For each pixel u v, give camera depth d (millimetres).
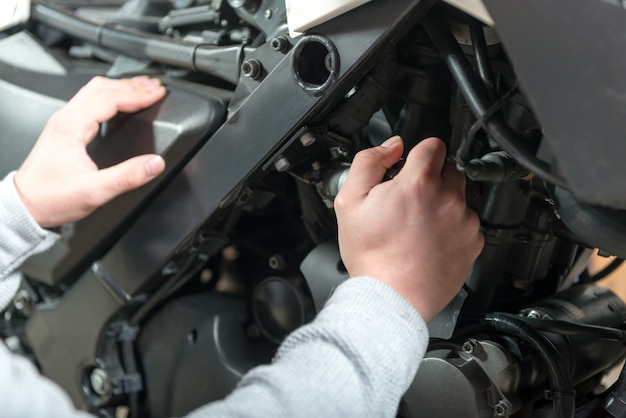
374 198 692
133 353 1183
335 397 580
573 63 511
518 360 839
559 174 555
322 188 917
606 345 966
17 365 532
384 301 643
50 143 941
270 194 994
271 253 1142
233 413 562
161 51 1067
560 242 1031
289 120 833
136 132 979
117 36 1146
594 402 913
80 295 1149
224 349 1088
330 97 813
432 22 743
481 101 692
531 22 517
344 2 745
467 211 693
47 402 523
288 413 565
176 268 1069
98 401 1190
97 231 1057
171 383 1145
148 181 927
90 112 949
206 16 1106
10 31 1276
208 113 923
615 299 1032
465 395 806
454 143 905
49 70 1177
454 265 682
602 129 502
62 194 905
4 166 1157
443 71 882
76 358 1185
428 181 681
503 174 739
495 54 798
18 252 922
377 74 847
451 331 859
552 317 941
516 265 974
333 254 986
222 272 1233
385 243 675
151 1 1382
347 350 603
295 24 797
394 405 612
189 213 961
